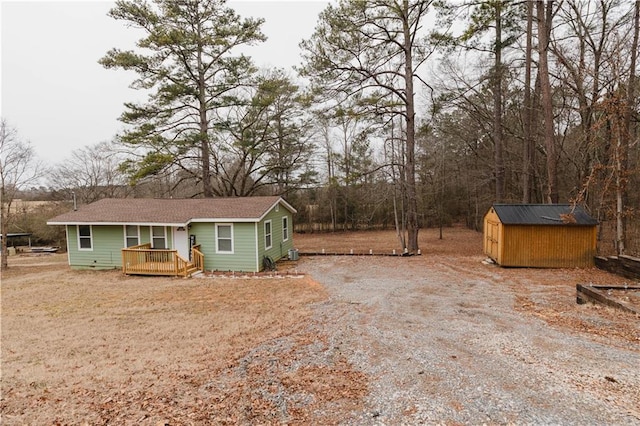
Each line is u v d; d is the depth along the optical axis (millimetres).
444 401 4051
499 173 19500
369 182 20875
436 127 22203
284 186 27531
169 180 26594
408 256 16219
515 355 5199
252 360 5578
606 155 12703
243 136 21062
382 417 3814
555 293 8836
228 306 9070
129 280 12930
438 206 25969
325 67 15484
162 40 16609
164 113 18469
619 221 11438
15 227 27844
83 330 7680
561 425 3504
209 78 19469
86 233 15445
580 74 12766
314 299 9250
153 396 4602
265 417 3969
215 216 14297
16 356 6281
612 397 3969
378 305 8320
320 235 29688
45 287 12312
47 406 4492
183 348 6328
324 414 3953
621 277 10312
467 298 8711
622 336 5816
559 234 11961
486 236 14703
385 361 5211
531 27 14789
